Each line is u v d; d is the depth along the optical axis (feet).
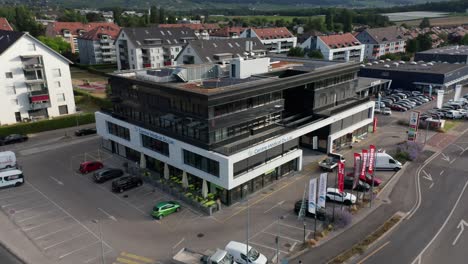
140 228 135.54
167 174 170.71
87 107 300.81
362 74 381.81
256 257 114.01
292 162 180.04
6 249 123.65
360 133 231.50
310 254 119.55
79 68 498.69
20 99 252.83
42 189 166.40
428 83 341.82
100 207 150.30
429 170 182.91
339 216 138.10
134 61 432.25
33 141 230.07
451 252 120.16
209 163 150.10
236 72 185.57
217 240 128.26
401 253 119.75
